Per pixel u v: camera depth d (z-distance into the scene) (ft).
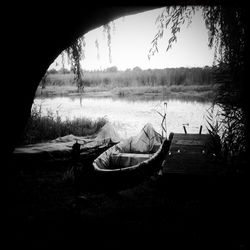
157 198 21.03
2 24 11.90
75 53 24.11
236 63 20.56
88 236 15.25
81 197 20.45
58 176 25.84
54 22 13.24
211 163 23.11
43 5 12.37
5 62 12.74
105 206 19.69
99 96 170.60
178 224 16.66
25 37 12.84
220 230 15.81
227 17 19.39
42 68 14.90
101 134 38.78
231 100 21.71
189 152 26.84
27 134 37.50
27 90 14.56
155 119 66.80
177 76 211.82
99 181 22.50
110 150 29.55
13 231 15.53
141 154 29.27
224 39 20.54
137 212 18.61
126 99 140.56
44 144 32.24
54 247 14.07
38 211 18.21
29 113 15.71
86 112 83.25
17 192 21.15
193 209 18.72
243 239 14.79
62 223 16.61
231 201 19.19
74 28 14.25
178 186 21.35
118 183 22.35
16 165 25.98
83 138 39.01
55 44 14.37
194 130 52.11
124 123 62.39
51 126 44.88
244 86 20.62
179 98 138.00
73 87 235.61
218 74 22.26
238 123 21.71
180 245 14.35
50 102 120.16
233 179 19.90
